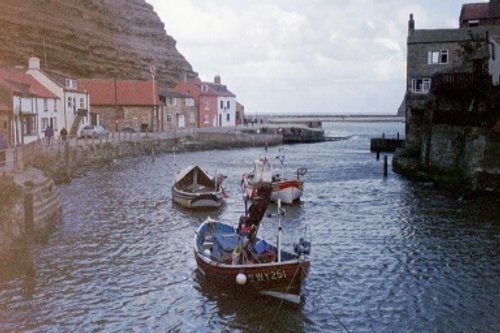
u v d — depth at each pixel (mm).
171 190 35188
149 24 161875
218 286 17844
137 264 20531
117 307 16406
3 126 41438
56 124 57844
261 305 16609
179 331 14883
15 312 15828
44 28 108625
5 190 22219
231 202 33656
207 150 71938
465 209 30109
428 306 16484
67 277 18875
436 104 41812
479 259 20938
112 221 27531
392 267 20172
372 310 16234
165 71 144250
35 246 22406
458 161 36219
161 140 65375
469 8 60125
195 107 91688
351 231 25844
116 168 48938
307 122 124188
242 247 17562
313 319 15633
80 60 113000
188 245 23297
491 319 15508
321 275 19344
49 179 29172
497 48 40312
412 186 39312
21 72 57750
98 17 136750
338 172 48594
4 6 104188
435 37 52594
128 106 76375
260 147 78062
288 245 22859
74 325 15094
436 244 23141
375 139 70750
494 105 35406
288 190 32531
